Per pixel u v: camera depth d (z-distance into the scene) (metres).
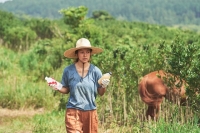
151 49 15.53
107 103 15.08
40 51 28.42
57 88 9.64
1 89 20.16
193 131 11.19
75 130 9.56
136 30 46.66
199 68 12.31
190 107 12.66
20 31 42.81
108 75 9.48
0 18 51.34
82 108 9.61
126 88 15.29
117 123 14.38
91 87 9.62
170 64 12.70
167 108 13.57
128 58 15.48
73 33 23.00
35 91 20.03
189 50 12.48
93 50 9.70
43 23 50.41
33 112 18.80
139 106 15.14
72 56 9.76
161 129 11.53
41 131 14.16
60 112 17.16
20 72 25.59
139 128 12.89
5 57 28.20
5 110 18.97
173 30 60.16
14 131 14.59
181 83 12.70
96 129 9.82
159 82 13.99
